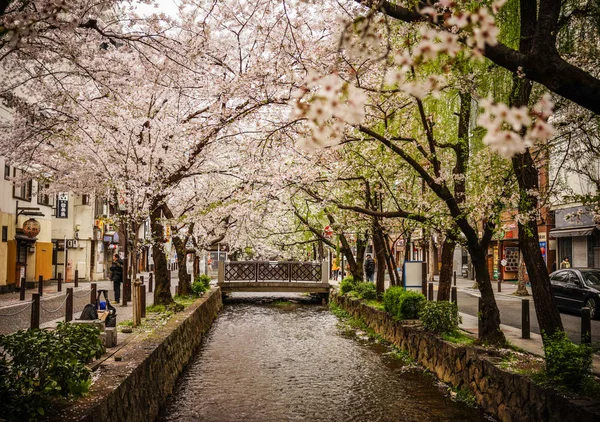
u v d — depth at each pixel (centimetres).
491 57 496
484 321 1005
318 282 3142
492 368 839
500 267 3516
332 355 1426
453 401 952
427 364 1180
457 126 1147
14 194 2538
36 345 527
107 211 3991
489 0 784
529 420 707
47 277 2973
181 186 1942
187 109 1480
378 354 1419
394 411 906
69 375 542
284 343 1638
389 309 1548
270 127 1270
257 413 910
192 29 1070
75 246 3469
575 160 928
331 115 250
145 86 1260
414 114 1241
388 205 1750
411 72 643
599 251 2339
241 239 2636
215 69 1193
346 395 1016
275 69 993
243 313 2570
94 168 1374
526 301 1139
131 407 696
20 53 835
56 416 511
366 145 1338
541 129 238
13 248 2502
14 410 483
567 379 665
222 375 1200
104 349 808
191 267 4319
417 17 539
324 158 1365
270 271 3147
